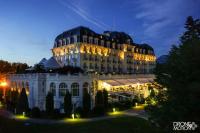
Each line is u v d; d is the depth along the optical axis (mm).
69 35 86250
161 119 12391
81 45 82562
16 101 57062
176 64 11852
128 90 64812
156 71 14344
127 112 51312
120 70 100000
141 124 37281
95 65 87812
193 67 10766
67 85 49688
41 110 51625
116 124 38562
